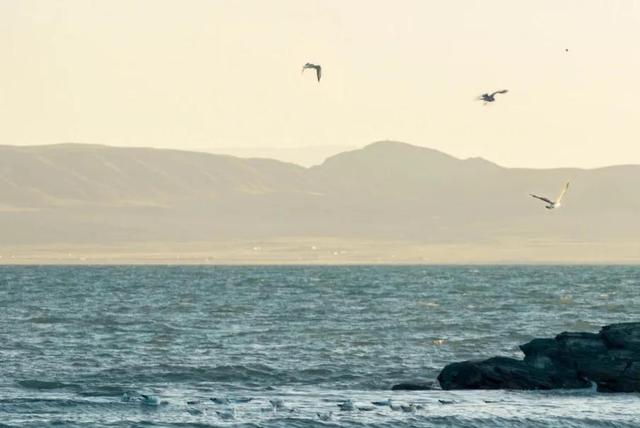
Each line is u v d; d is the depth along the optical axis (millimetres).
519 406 179000
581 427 163625
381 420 164000
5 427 157625
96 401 180875
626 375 195625
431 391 198750
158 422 161875
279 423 161125
